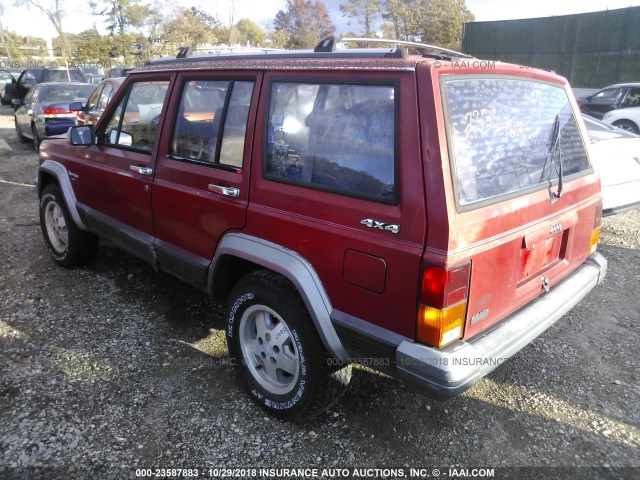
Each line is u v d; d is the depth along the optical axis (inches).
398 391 127.6
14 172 376.5
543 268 112.6
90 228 174.4
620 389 129.1
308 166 103.3
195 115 129.4
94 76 888.9
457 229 84.9
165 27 1326.3
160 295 174.1
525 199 101.8
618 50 767.7
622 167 220.5
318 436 112.3
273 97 110.4
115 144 157.9
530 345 148.6
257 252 110.5
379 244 90.7
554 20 821.2
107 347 143.0
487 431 114.7
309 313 102.7
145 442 109.3
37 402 119.8
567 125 123.8
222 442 110.0
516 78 107.4
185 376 131.5
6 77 990.4
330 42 107.0
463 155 89.5
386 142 91.3
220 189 117.6
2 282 182.1
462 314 89.4
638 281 191.2
